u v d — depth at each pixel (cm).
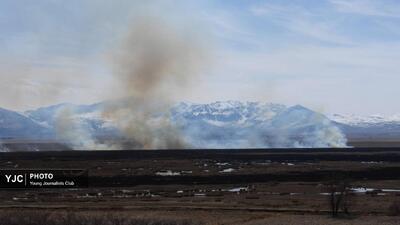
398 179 12050
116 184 11425
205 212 7194
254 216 6862
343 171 13862
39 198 8912
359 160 19325
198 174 13612
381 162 18138
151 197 9044
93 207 7631
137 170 15112
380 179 12050
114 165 17112
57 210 7362
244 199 8650
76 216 6238
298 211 7281
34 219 5872
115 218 6053
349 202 7825
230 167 16175
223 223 6372
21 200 8625
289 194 9375
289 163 17875
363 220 6569
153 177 12838
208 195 9319
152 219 6197
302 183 11288
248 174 13462
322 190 9950
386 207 7638
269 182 11606
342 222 6431
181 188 10631
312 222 6450
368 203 8050
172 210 7331
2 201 8494
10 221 5788
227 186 10938
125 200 8588
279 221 6512
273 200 8506
